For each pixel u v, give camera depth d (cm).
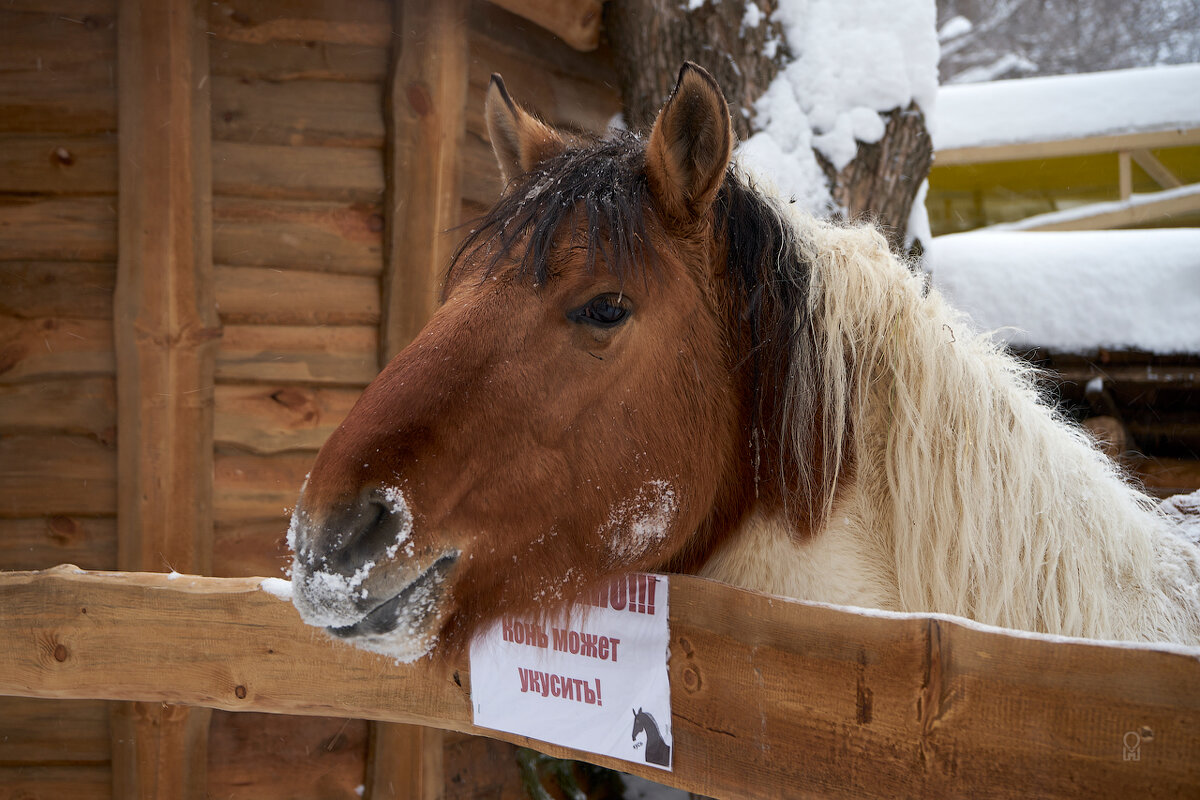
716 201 156
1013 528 145
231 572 304
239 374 304
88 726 300
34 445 298
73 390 297
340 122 311
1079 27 1583
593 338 141
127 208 284
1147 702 91
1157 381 460
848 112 343
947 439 150
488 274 145
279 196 309
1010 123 641
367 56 315
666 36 359
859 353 157
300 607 127
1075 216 659
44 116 295
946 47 1569
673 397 146
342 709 160
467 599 139
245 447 305
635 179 151
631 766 133
